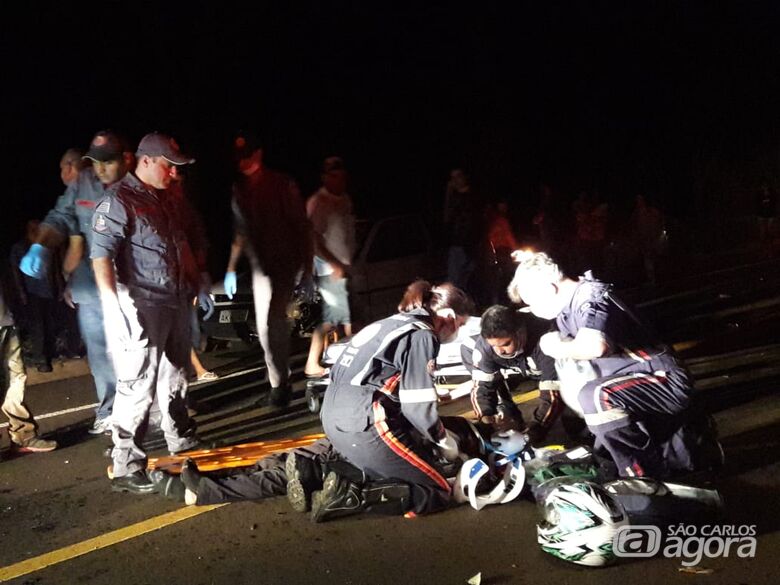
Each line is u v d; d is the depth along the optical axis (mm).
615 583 4117
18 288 6352
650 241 14359
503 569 4293
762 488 5008
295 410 7254
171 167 5477
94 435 6809
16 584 4414
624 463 4785
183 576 4395
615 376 4891
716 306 11422
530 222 19141
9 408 6355
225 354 9859
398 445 4746
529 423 5848
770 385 7027
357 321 8461
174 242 5523
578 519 4219
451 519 4836
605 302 4801
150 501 5348
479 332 5523
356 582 4242
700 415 4965
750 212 22562
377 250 10508
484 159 22047
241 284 9945
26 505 5441
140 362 5395
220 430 6816
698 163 22875
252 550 4617
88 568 4543
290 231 6922
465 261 10422
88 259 6418
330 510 4785
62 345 9242
